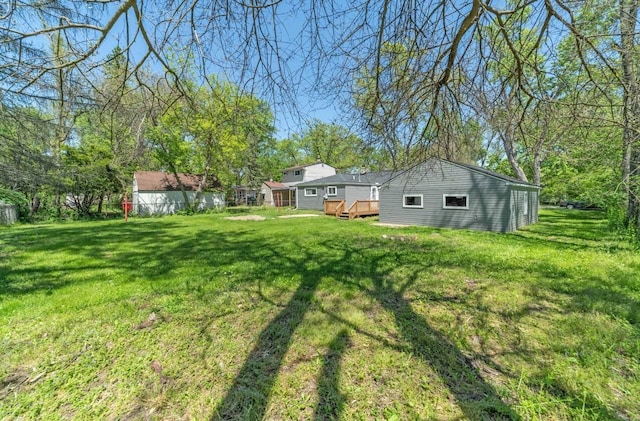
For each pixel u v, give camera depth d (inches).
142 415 74.4
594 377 85.3
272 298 153.0
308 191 861.2
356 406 76.5
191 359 98.3
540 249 267.6
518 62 98.7
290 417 73.1
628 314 124.7
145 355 100.9
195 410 75.8
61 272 203.6
